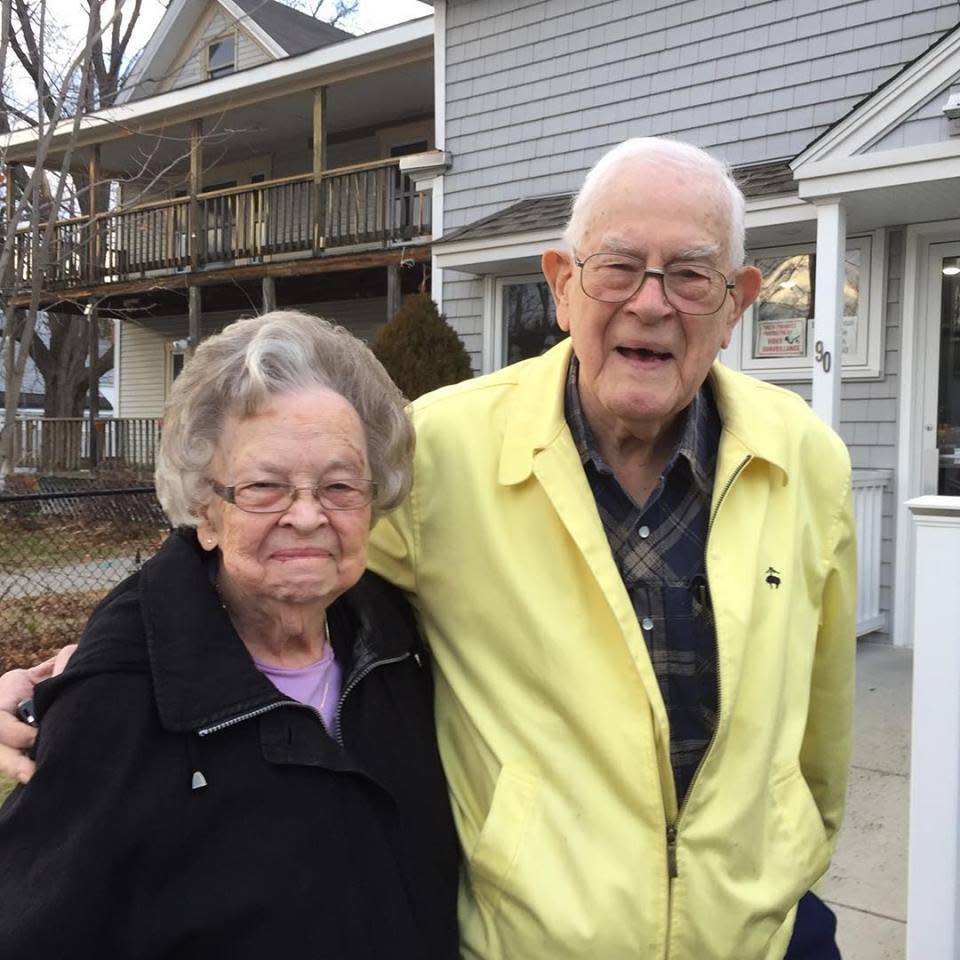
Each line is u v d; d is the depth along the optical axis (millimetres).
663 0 6805
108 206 15742
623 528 1407
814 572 1530
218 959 1078
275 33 14352
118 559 7516
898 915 2676
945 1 5594
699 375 1366
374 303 13195
